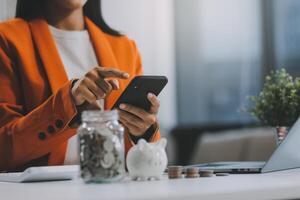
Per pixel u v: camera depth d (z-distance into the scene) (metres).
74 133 1.58
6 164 1.67
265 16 4.93
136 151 1.24
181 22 4.60
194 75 4.68
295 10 4.96
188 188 0.97
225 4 4.81
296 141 1.43
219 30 4.79
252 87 4.90
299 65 4.97
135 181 1.22
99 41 2.16
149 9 4.11
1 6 2.13
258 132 3.65
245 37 4.88
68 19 2.13
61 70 2.00
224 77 4.82
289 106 1.77
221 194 0.89
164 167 1.26
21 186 1.19
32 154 1.64
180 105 4.63
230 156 3.55
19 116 1.86
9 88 1.91
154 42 4.24
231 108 4.83
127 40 2.24
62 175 1.34
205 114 4.75
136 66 2.26
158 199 0.83
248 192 0.91
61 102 1.48
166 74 4.46
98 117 1.16
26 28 2.02
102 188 1.03
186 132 4.65
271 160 1.39
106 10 3.61
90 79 1.41
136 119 1.50
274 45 4.95
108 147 1.16
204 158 3.57
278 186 0.96
